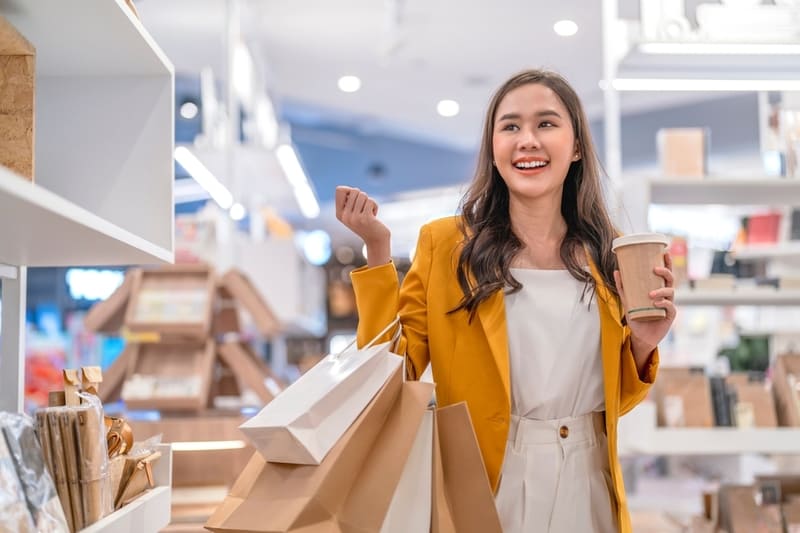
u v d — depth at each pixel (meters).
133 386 3.77
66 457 1.44
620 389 2.02
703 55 3.34
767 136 4.27
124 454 1.76
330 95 9.88
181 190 8.29
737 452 3.76
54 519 1.33
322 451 1.53
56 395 1.54
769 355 4.89
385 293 1.92
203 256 5.49
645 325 1.81
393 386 1.69
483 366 1.94
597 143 10.88
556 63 8.26
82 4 1.56
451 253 2.05
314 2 6.73
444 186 14.76
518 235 2.07
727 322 6.84
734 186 3.98
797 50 3.26
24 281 1.96
